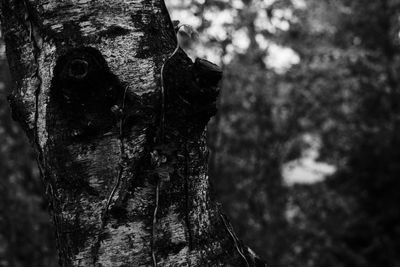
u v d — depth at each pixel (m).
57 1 1.37
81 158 1.33
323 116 6.77
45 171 1.40
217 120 5.69
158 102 1.33
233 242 1.47
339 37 7.49
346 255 6.84
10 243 5.17
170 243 1.34
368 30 8.20
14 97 1.43
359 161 7.61
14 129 5.67
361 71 7.33
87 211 1.33
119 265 1.31
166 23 1.47
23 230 5.25
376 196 7.73
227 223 1.51
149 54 1.36
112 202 1.31
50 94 1.35
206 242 1.40
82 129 1.32
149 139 1.33
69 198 1.34
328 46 6.83
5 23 1.49
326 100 6.73
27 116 1.41
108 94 1.32
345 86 7.01
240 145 6.04
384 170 7.52
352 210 7.52
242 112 5.94
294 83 6.33
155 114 1.33
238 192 6.03
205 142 1.45
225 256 1.43
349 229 7.34
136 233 1.32
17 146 5.71
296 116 6.40
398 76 7.67
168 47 1.42
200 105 1.34
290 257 6.18
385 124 7.73
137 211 1.32
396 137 7.56
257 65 5.58
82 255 1.32
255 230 6.09
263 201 6.27
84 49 1.30
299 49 6.43
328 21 6.67
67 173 1.33
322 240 6.59
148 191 1.33
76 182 1.33
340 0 7.14
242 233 5.95
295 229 6.36
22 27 1.44
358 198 7.74
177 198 1.35
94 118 1.32
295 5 5.26
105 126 1.32
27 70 1.43
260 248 5.96
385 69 7.67
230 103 5.79
